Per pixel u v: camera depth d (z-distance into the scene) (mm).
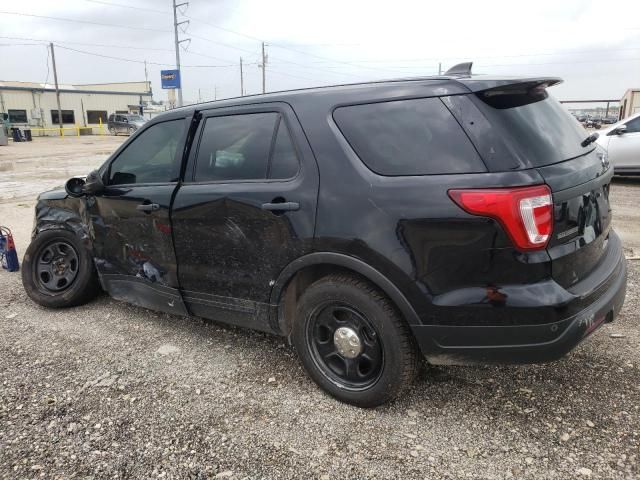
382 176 2586
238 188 3074
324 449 2549
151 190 3576
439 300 2449
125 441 2641
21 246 6828
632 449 2447
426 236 2438
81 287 4371
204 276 3359
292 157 2912
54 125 55969
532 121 2561
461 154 2418
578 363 3258
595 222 2709
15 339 3869
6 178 14852
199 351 3629
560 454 2438
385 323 2645
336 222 2676
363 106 2740
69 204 4375
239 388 3125
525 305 2309
